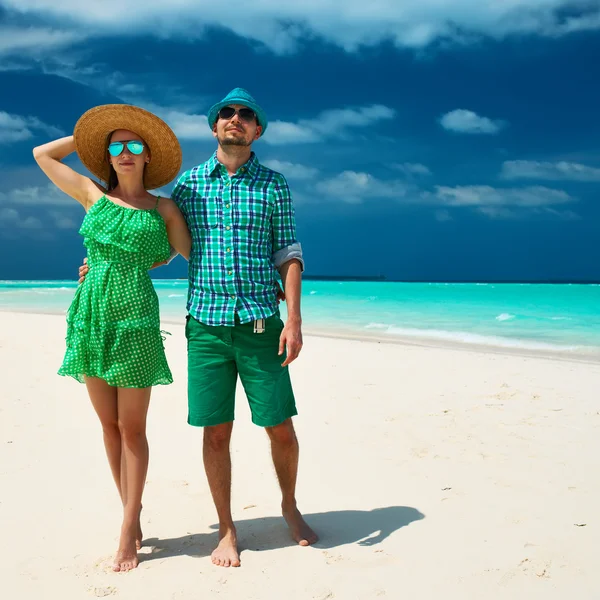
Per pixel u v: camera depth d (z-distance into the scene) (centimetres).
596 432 566
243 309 343
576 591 297
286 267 363
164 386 773
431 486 439
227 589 300
